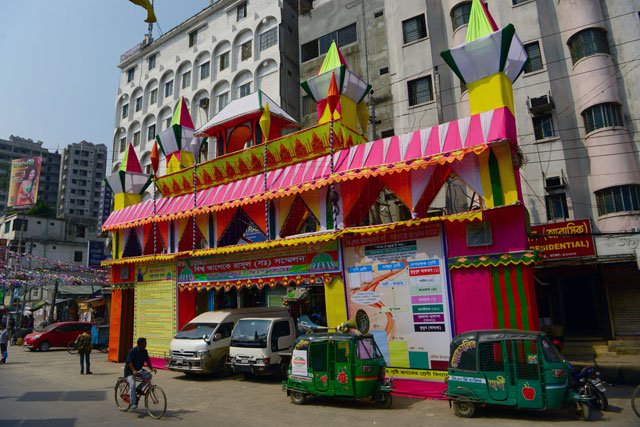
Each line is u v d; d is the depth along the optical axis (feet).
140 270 59.26
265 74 94.99
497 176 32.07
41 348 78.84
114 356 60.80
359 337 31.37
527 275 30.04
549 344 26.61
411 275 34.78
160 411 28.30
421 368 33.35
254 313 50.39
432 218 33.04
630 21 58.23
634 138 55.47
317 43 88.12
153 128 119.44
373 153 37.55
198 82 110.01
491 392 26.58
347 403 32.12
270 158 46.29
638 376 40.16
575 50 60.13
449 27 71.26
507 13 65.00
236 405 32.27
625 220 52.65
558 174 57.52
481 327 31.19
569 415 26.58
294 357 33.32
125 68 132.46
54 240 166.30
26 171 188.55
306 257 41.39
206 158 95.76
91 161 299.79
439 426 25.05
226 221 48.96
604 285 54.70
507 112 32.45
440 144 34.01
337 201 39.37
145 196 111.86
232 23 104.78
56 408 30.94
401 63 72.84
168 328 53.83
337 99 41.14
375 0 81.82
